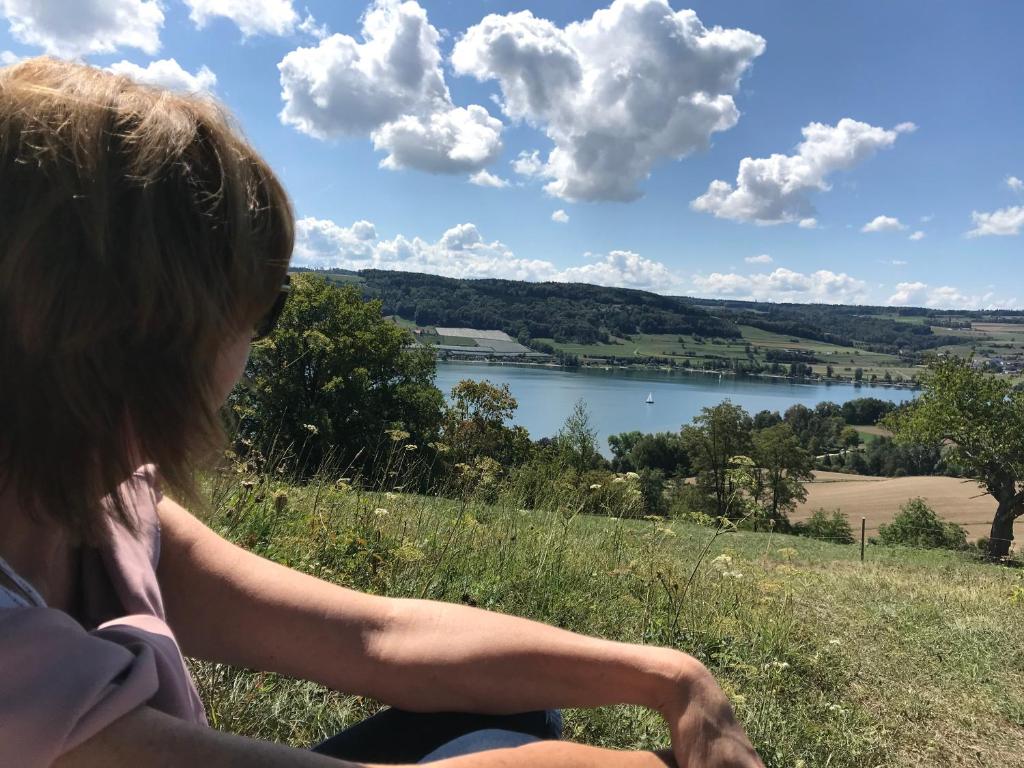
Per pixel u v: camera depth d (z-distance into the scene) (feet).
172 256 1.60
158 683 1.86
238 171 1.78
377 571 10.16
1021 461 96.78
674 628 13.16
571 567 14.14
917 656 18.58
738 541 46.98
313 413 83.87
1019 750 12.53
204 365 1.71
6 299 1.46
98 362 1.54
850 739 10.79
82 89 1.64
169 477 1.74
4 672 1.47
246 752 1.70
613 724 7.96
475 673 3.04
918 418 103.76
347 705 6.44
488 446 28.09
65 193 1.49
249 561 3.24
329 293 108.58
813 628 17.97
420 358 118.52
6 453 1.54
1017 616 25.93
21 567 1.90
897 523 139.54
